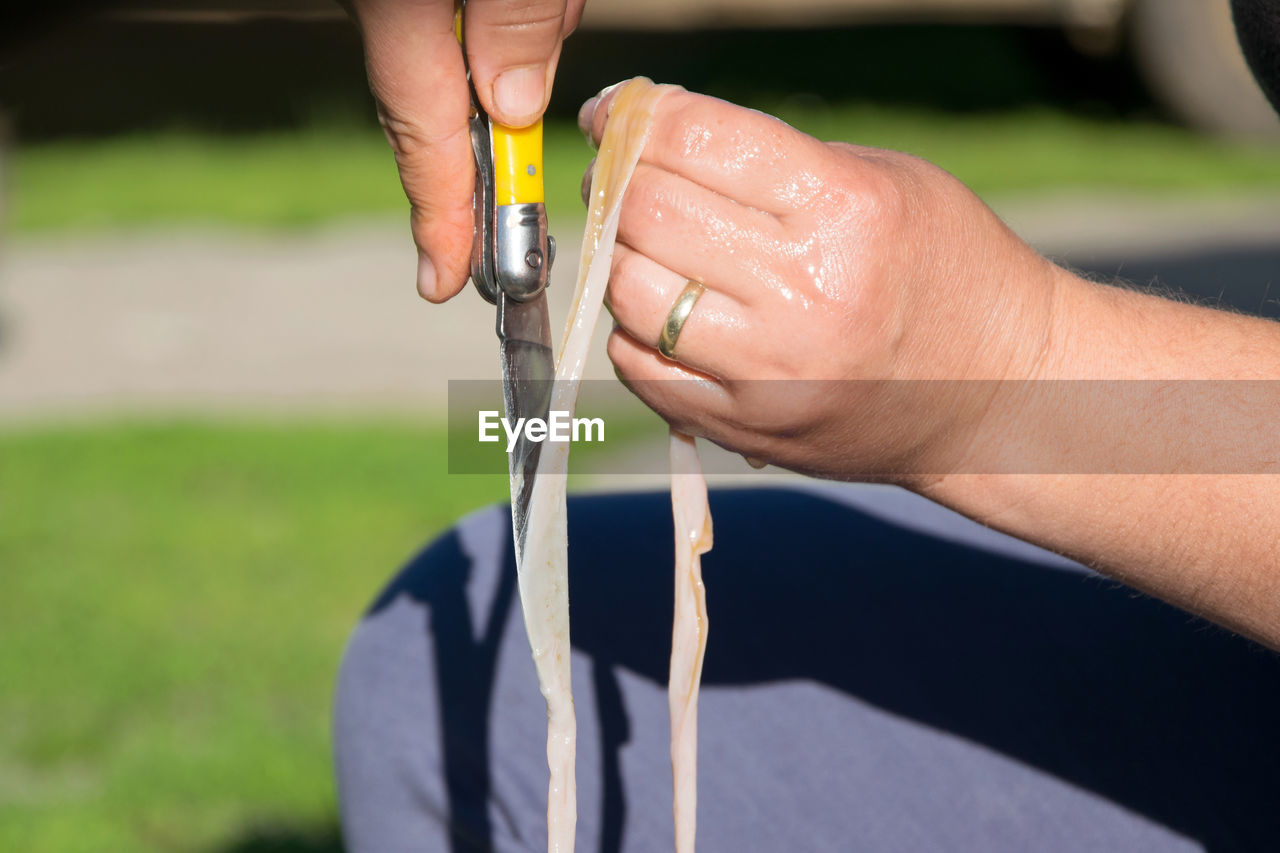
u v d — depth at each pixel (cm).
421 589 101
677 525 85
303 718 190
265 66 737
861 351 79
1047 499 81
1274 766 91
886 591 98
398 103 82
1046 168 573
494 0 80
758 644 97
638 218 80
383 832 99
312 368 350
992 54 734
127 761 179
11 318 405
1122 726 93
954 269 80
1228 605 81
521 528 84
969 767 93
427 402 320
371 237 495
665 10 663
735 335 79
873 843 93
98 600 219
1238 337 81
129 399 327
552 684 85
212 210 543
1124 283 93
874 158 81
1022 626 96
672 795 94
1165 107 644
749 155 79
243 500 259
